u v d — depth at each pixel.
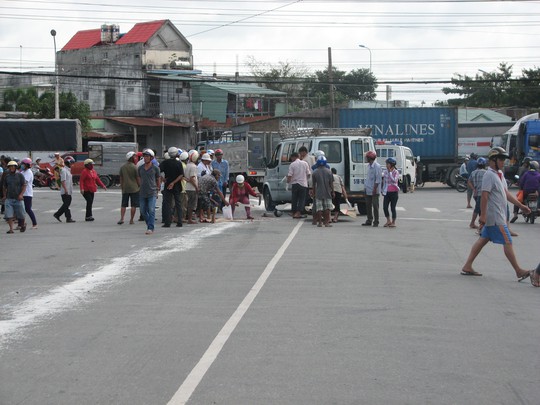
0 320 9.27
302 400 6.10
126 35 83.06
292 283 11.88
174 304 10.22
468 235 19.81
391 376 6.81
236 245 16.89
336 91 105.62
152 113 76.94
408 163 45.59
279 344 7.97
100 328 8.80
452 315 9.57
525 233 20.83
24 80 85.94
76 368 7.09
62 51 84.94
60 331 8.66
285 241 17.67
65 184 23.91
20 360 7.39
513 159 47.34
